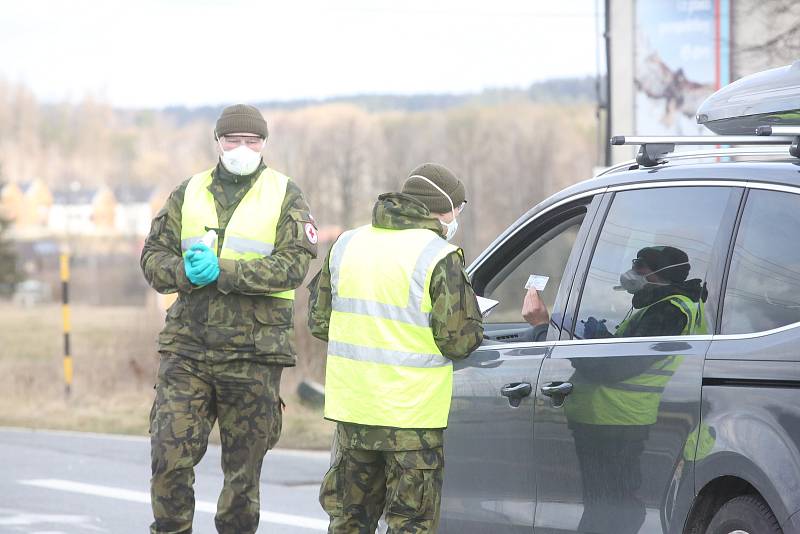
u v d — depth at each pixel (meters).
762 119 14.52
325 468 30.39
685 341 13.11
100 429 39.84
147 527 23.67
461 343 14.14
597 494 13.78
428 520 14.38
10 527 23.67
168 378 16.83
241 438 17.03
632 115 45.69
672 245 13.66
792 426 11.80
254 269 16.36
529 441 14.66
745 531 12.30
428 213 14.54
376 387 14.24
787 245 12.42
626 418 13.45
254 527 17.30
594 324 14.31
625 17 45.59
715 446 12.42
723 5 43.66
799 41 42.09
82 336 100.00
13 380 51.94
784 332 12.12
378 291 14.33
